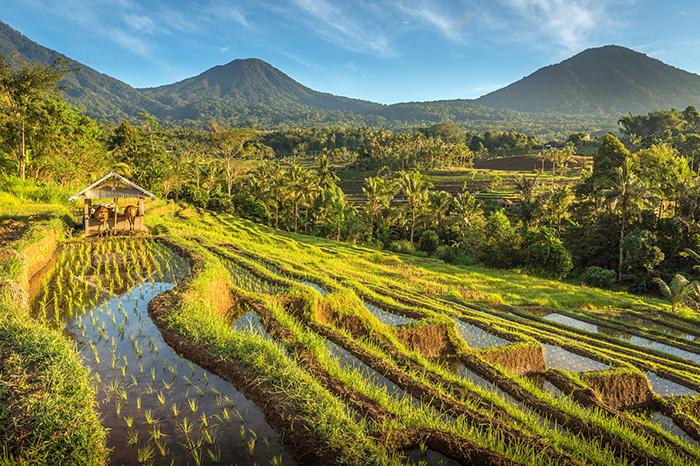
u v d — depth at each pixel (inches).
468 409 261.4
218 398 225.8
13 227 670.5
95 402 198.8
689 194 1398.9
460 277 1164.5
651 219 1433.3
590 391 379.6
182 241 719.7
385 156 4761.3
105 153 1835.6
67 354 225.9
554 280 1406.3
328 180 2780.5
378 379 307.3
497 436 230.4
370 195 2166.6
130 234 739.4
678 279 1002.7
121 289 434.3
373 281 861.2
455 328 463.2
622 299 1115.9
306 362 290.0
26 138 1357.0
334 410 203.6
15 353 221.8
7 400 181.2
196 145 4840.1
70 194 1070.4
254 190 2568.9
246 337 291.1
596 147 6043.3
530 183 2297.0
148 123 3063.5
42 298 393.7
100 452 168.2
